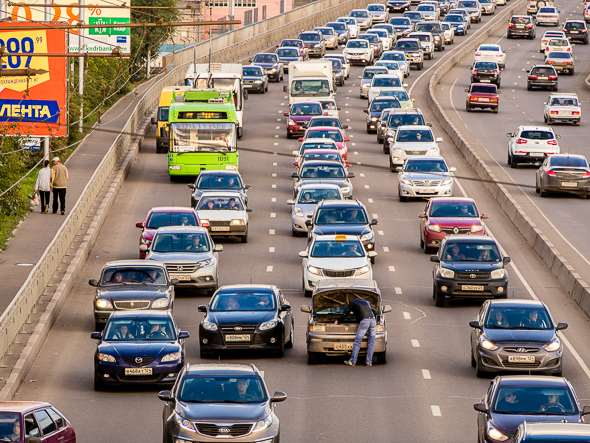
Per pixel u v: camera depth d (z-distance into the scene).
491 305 63.06
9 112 102.19
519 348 59.75
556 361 59.81
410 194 118.31
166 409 46.03
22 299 69.12
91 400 57.00
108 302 71.56
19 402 42.22
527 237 103.56
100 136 155.00
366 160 144.25
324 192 107.06
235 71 169.75
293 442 49.16
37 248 91.81
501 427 43.25
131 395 58.22
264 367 63.84
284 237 104.25
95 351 62.69
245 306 67.06
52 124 102.12
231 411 44.25
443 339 70.75
